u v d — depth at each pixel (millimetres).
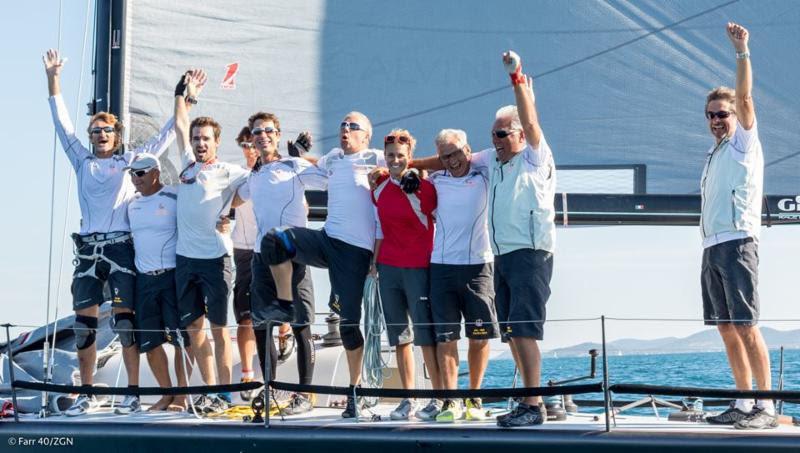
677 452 20391
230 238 27281
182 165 26859
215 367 28781
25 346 30016
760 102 28938
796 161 28781
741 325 21750
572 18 29656
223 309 26453
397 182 24516
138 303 26969
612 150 29469
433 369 24453
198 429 23109
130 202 27188
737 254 22016
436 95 29922
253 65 30047
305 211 26156
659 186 29328
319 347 29031
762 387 21609
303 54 30094
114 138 27766
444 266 23984
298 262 24641
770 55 28906
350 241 24875
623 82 29500
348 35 30078
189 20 29938
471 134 29844
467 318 24109
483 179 24078
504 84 29750
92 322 27234
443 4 29922
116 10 29766
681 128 29297
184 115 27266
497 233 22844
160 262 26750
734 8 29078
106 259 27047
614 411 23500
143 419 24797
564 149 29641
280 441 22469
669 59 29344
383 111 30016
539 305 22484
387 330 24469
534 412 21969
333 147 30000
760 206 22375
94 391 24297
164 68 29812
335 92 30078
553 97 29703
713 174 22453
